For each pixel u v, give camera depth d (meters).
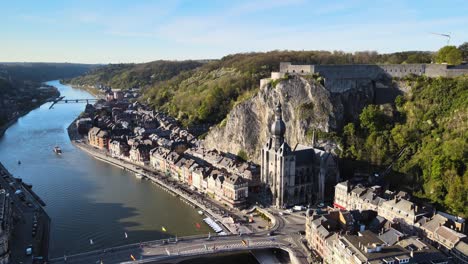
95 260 138.50
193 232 171.50
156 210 196.25
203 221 183.62
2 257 136.00
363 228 153.75
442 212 169.12
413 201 185.00
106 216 187.88
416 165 198.25
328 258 140.00
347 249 125.81
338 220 159.12
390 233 143.75
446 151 186.88
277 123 198.12
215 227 173.62
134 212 193.25
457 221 154.12
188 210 197.00
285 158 193.12
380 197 175.50
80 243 160.75
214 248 148.50
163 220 183.88
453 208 172.75
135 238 165.25
